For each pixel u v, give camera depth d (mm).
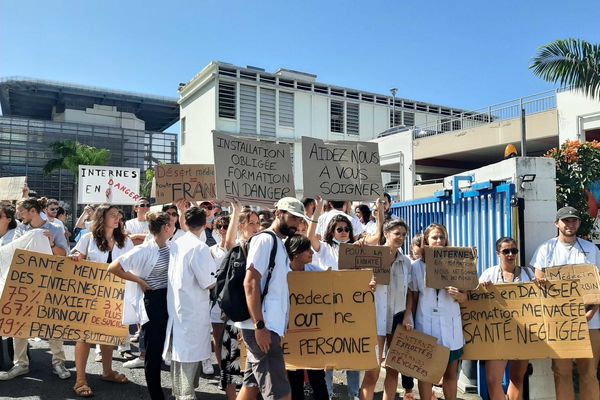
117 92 53844
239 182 5648
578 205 6863
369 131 32438
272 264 3863
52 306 5074
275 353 3803
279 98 29484
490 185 5625
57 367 5738
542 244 5059
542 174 5418
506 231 5379
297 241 4219
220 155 5574
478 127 21844
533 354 4617
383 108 33156
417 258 4863
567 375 4809
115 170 11898
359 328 4438
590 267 4703
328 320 4445
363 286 4508
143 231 8031
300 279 4473
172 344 4523
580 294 4668
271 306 3818
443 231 4695
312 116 30281
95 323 5188
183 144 31781
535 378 5176
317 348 4402
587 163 6980
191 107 30781
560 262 4883
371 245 4887
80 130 50562
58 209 8289
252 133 28484
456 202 6602
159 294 4719
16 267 5000
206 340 4594
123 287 5316
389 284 4715
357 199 5895
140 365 6324
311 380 4512
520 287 4750
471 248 4617
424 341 4465
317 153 5883
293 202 4281
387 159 25562
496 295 4746
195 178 7293
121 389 5461
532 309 4703
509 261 4875
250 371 3998
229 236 5320
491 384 4656
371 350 4410
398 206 8625
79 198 11555
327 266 5152
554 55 10547
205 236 7406
